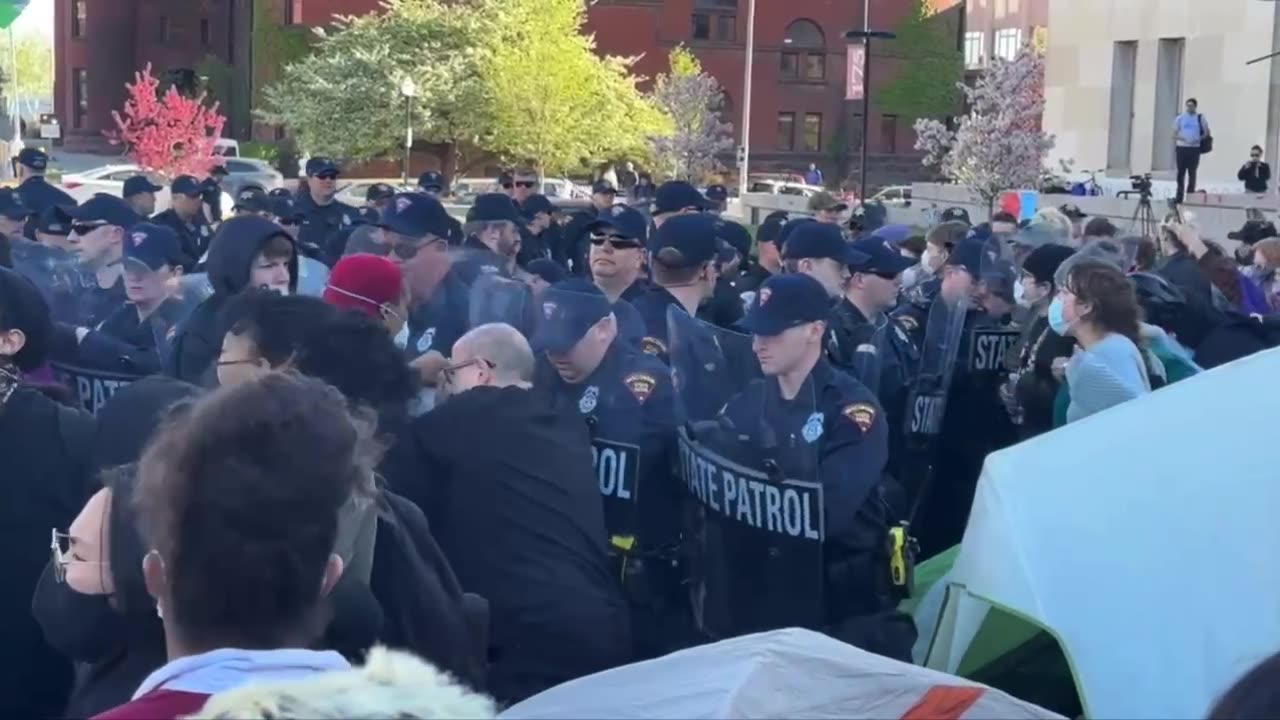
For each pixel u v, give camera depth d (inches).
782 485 168.7
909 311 271.3
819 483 167.5
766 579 171.6
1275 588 129.8
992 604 134.6
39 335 169.6
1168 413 140.3
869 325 253.9
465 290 229.6
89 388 212.2
